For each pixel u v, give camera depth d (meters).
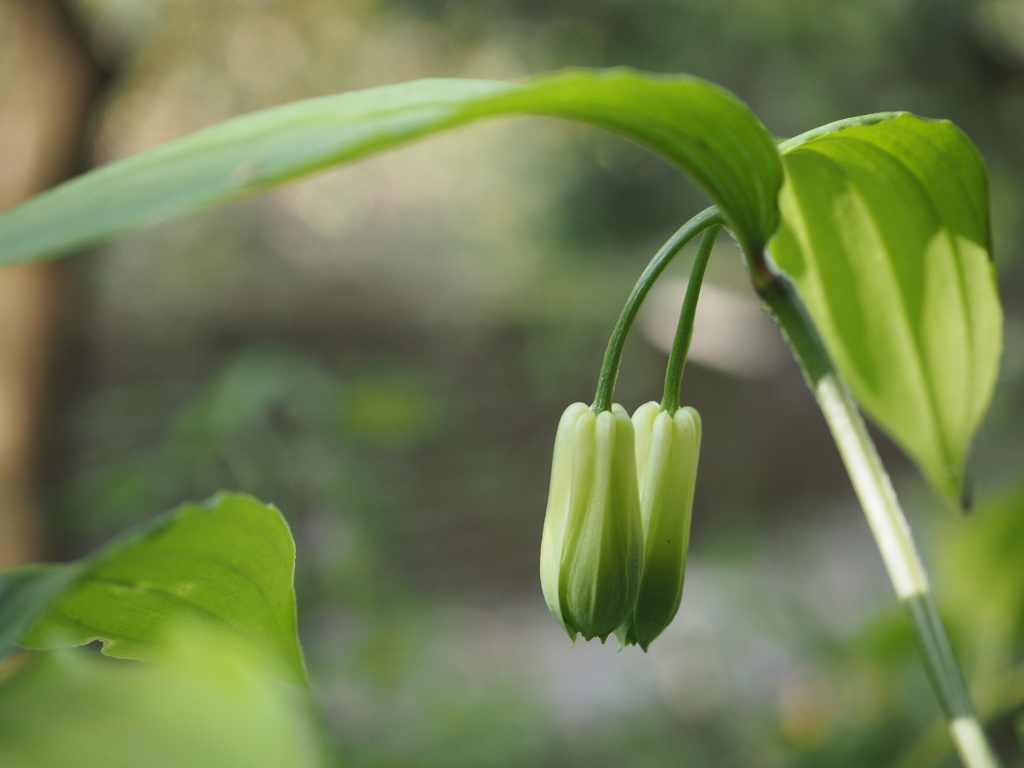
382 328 1.86
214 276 1.72
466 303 1.92
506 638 1.46
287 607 0.22
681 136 0.22
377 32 1.30
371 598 0.72
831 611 1.01
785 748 0.69
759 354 1.89
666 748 0.80
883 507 0.24
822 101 1.33
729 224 0.23
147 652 0.22
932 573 0.60
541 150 1.60
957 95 1.38
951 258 0.25
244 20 1.17
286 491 0.68
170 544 0.21
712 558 0.99
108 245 1.23
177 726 0.14
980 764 0.24
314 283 1.86
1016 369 1.38
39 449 0.93
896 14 1.30
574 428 0.24
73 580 0.19
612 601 0.24
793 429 1.94
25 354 0.92
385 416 0.70
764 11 1.24
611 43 1.31
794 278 0.26
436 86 0.20
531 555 1.73
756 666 0.86
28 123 0.89
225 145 0.20
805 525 1.79
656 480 0.24
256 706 0.14
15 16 0.88
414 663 0.75
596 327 1.54
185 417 0.66
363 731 0.69
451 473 1.66
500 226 1.90
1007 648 0.36
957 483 0.26
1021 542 0.34
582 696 1.13
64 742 0.14
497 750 0.74
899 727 0.60
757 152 0.22
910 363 0.26
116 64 0.95
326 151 0.19
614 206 1.52
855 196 0.25
